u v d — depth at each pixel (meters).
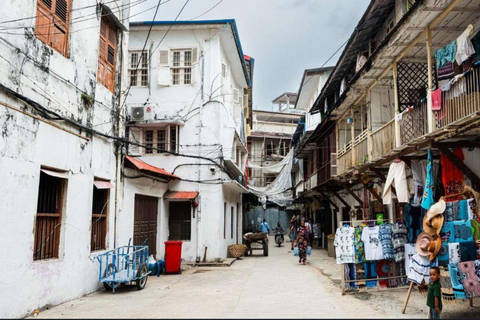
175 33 16.20
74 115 8.83
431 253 6.88
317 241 23.81
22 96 6.86
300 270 13.09
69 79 8.66
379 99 12.48
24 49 7.16
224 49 17.31
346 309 7.18
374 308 7.26
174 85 15.94
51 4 8.24
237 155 20.97
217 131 15.57
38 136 7.43
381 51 9.77
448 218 7.18
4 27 6.65
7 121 6.62
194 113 15.69
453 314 6.71
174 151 15.60
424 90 10.66
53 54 8.06
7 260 6.51
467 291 6.32
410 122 9.02
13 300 6.59
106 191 10.48
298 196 26.19
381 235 8.92
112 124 10.79
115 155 10.82
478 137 7.59
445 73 8.09
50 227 8.01
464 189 7.25
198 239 15.03
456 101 7.21
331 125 17.38
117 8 11.01
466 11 7.90
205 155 15.45
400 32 8.62
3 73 6.60
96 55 9.92
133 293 9.02
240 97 22.16
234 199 20.58
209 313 6.82
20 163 6.91
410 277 7.07
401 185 9.18
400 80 10.73
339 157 15.43
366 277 8.89
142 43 16.22
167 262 12.23
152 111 15.62
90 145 9.41
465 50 7.42
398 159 9.28
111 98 10.82
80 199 8.85
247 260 16.56
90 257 9.19
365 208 13.37
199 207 15.24
